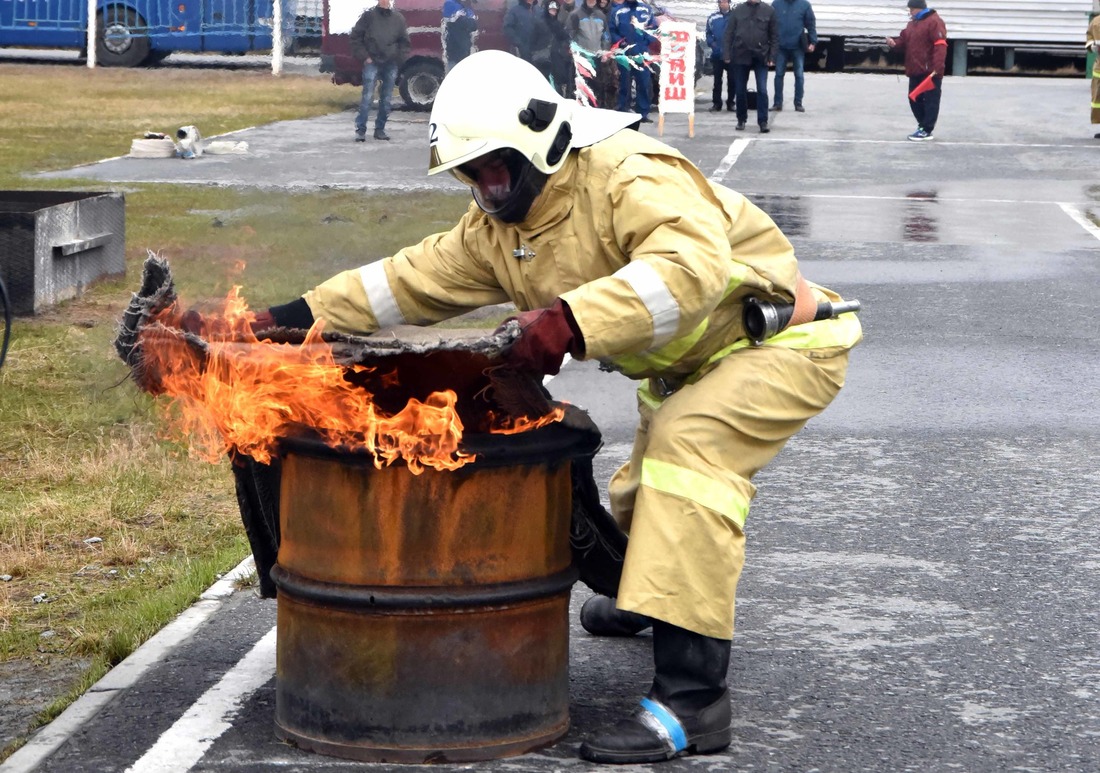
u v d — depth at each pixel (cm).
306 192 1714
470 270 421
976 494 695
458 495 378
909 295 1220
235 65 3700
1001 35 3391
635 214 370
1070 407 868
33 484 696
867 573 581
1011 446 782
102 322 1032
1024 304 1188
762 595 554
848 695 457
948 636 512
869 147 2317
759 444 406
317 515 385
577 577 409
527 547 389
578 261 385
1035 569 588
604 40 2508
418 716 388
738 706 446
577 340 359
